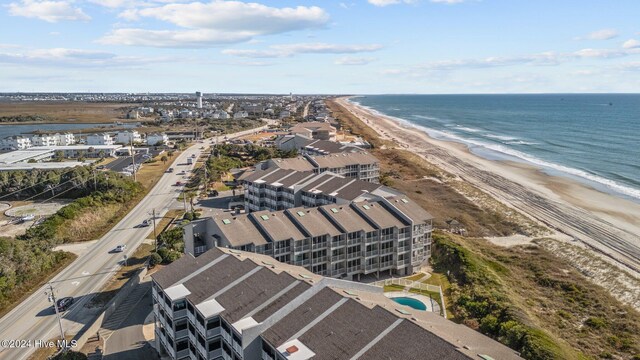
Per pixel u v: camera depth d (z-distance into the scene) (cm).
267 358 4753
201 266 6362
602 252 10769
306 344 4503
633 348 6756
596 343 6906
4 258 8631
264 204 12494
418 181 17850
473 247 10894
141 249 10394
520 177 18600
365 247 8675
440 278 9006
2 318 7362
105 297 8056
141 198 14938
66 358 5784
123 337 6788
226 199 14825
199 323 5406
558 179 18112
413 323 4434
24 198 14900
